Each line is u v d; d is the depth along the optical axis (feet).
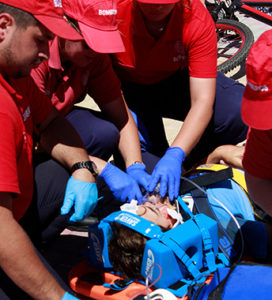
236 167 8.99
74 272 8.09
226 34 20.25
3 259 5.53
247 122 5.40
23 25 5.33
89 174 7.72
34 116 7.30
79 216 7.62
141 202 8.02
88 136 9.09
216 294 4.80
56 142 7.94
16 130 5.69
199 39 8.66
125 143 9.20
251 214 8.19
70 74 8.26
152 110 10.80
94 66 8.66
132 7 8.60
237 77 18.24
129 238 7.08
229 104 10.23
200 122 8.91
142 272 7.16
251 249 7.66
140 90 10.44
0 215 5.41
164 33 8.68
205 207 7.79
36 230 8.19
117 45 7.00
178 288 7.01
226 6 19.48
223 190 8.13
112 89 9.13
